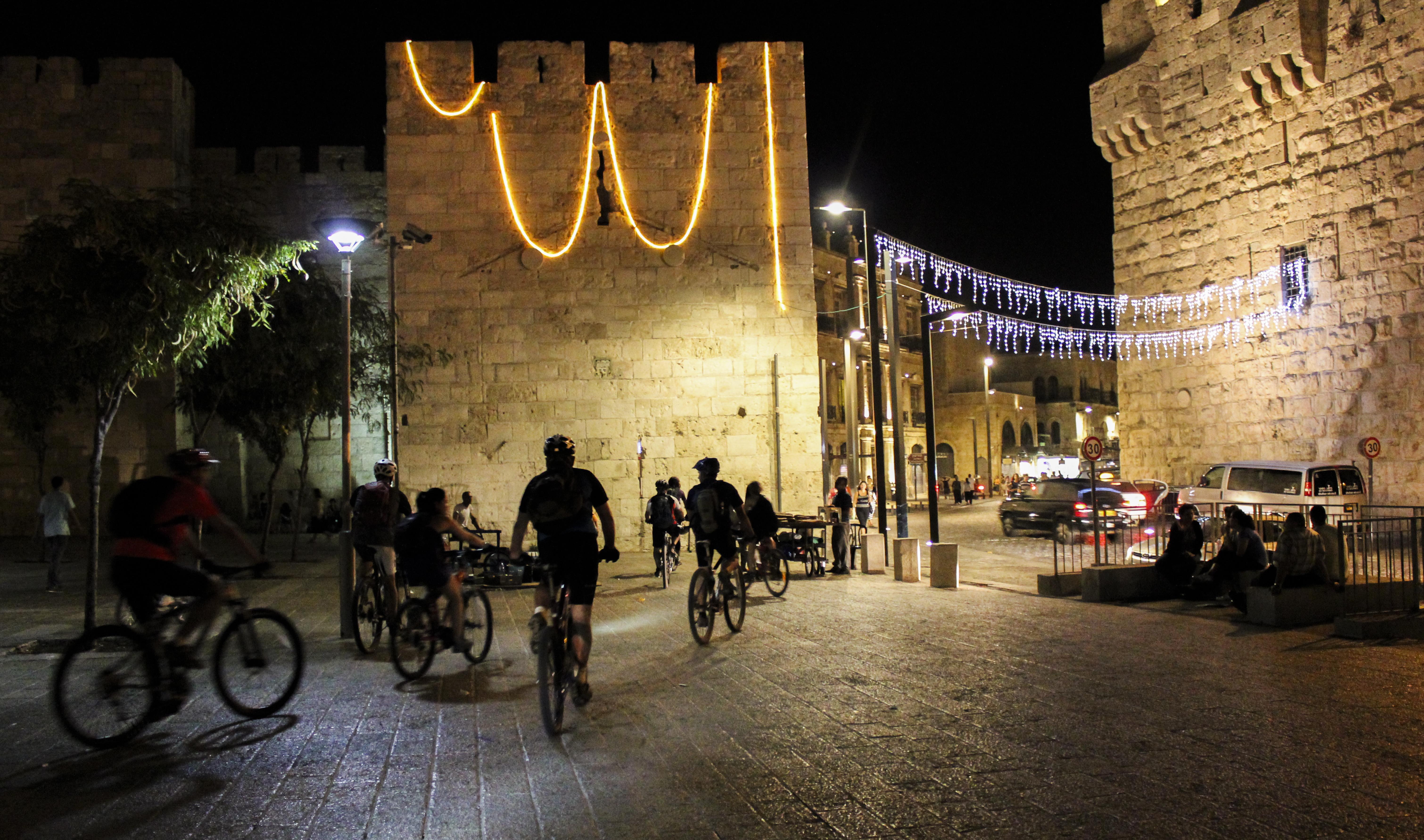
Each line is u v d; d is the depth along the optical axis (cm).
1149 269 2883
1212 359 2677
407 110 2339
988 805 508
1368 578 1169
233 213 1174
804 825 483
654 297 2356
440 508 898
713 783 553
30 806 525
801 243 2394
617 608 1369
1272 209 2494
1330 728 655
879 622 1185
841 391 4947
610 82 2383
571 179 2358
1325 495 1984
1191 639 1038
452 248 2325
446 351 2302
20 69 2875
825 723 687
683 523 1755
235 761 612
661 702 760
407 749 638
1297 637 1047
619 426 2333
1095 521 1463
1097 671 863
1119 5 2977
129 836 479
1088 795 521
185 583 680
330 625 1259
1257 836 459
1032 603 1368
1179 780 545
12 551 2597
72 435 2853
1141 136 2875
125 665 652
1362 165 2261
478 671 914
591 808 513
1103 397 7794
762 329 2373
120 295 1063
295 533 2211
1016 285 3544
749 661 927
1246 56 2484
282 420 2053
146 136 2898
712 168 2384
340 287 2008
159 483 686
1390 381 2192
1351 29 2278
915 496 5759
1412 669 864
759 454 2355
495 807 518
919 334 6072
